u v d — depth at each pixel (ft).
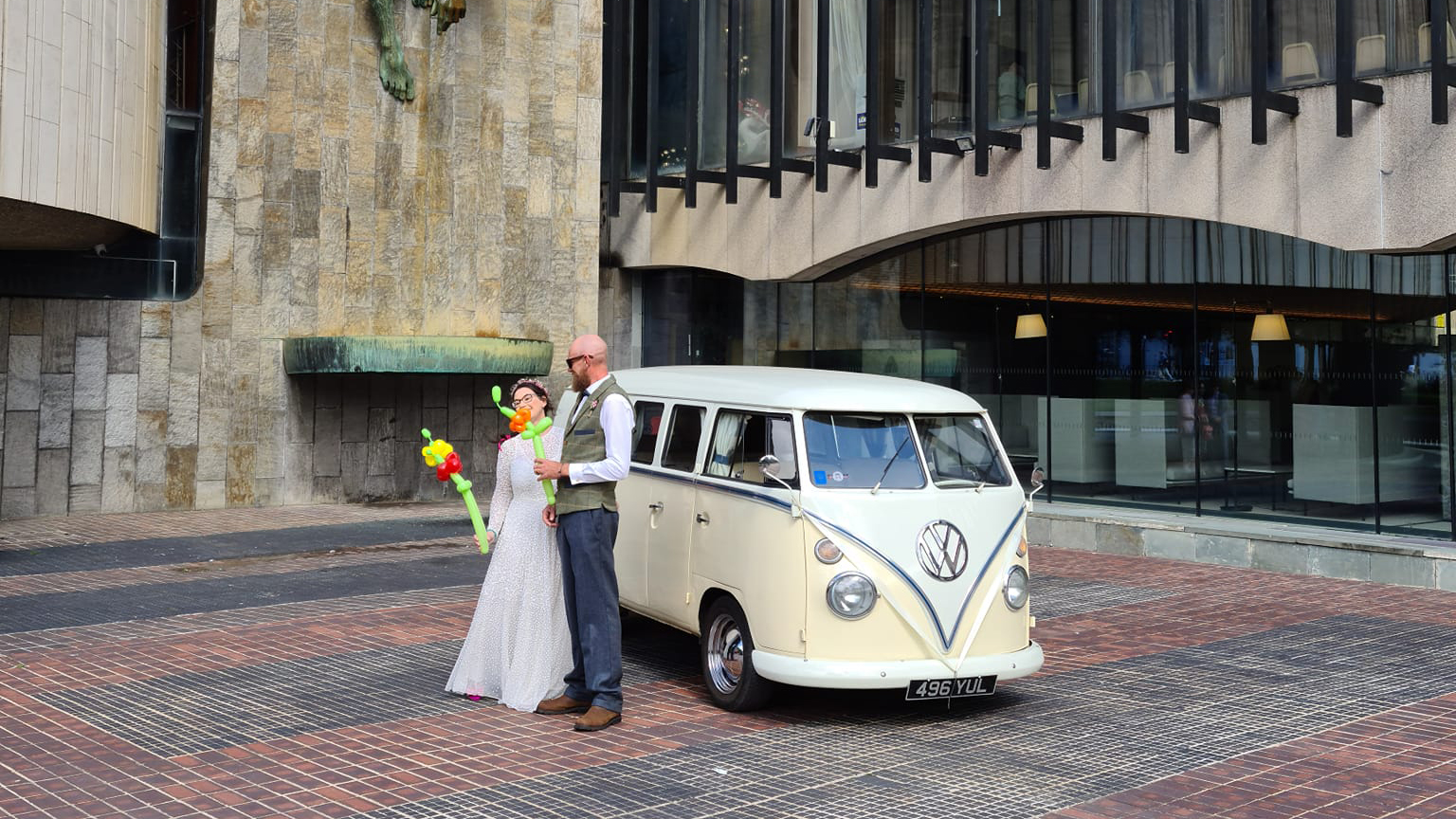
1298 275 50.47
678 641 32.24
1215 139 51.01
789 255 68.44
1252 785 20.74
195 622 34.22
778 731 23.89
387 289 67.36
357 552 48.49
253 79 62.90
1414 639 33.40
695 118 68.95
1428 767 21.83
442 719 24.52
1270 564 46.52
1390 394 47.70
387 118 67.15
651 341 79.05
